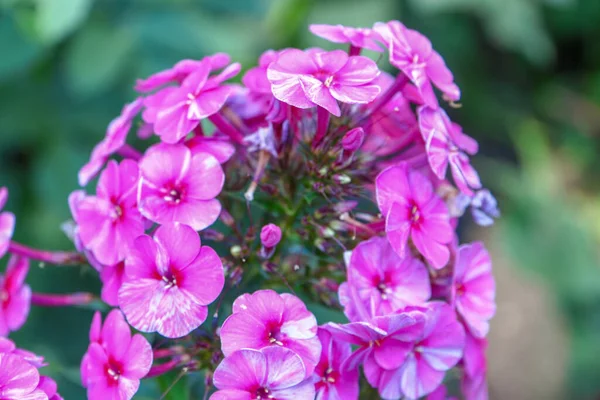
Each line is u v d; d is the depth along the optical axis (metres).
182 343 0.49
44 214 0.66
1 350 0.48
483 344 0.50
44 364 0.48
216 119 0.49
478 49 0.95
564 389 0.86
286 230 0.50
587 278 0.87
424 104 0.49
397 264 0.48
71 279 0.65
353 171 0.49
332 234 0.49
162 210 0.48
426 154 0.49
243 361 0.46
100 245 0.48
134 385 0.47
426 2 0.71
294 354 0.46
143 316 0.47
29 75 0.66
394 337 0.47
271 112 0.49
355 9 0.71
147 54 0.64
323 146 0.49
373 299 0.48
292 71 0.48
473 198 0.50
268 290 0.47
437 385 0.48
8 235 0.51
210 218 0.47
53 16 0.59
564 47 1.04
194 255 0.47
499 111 0.97
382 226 0.49
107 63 0.63
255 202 0.50
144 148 0.65
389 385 0.47
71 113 0.67
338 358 0.47
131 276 0.47
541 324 0.89
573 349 0.87
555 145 1.01
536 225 0.90
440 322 0.48
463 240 0.92
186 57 0.64
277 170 0.50
